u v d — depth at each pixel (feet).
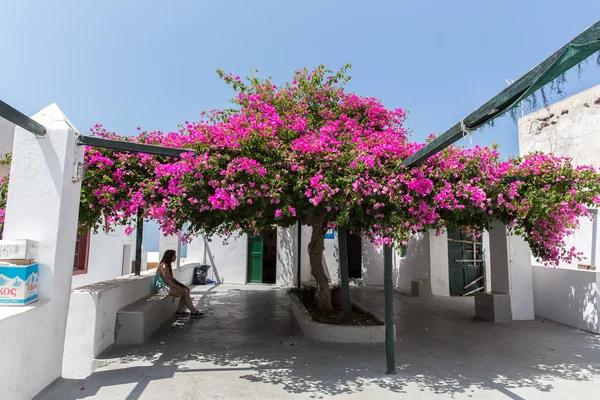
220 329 23.77
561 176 17.01
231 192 14.70
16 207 13.29
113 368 16.55
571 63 8.07
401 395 14.25
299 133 18.75
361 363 17.60
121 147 14.85
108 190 16.43
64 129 13.79
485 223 20.29
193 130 17.21
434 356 18.81
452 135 11.53
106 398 13.39
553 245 19.90
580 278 24.61
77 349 17.61
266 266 45.91
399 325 25.25
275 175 15.30
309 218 21.44
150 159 16.97
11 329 11.03
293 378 15.79
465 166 16.31
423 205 15.60
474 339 22.00
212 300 33.86
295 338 21.68
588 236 24.81
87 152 16.94
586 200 16.96
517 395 14.39
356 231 20.56
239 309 30.09
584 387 15.21
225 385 14.97
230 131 16.17
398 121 24.32
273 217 18.35
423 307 31.91
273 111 20.68
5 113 10.97
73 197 14.56
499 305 26.53
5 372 10.79
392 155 16.05
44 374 13.07
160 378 15.49
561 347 20.57
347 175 15.49
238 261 44.45
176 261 38.99
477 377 16.16
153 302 23.36
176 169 15.10
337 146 17.04
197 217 17.22
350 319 23.85
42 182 13.47
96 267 37.29
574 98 26.86
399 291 41.63
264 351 19.31
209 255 44.73
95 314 17.95
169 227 16.42
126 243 45.39
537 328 24.67
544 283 27.78
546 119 29.09
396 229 15.40
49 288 13.25
